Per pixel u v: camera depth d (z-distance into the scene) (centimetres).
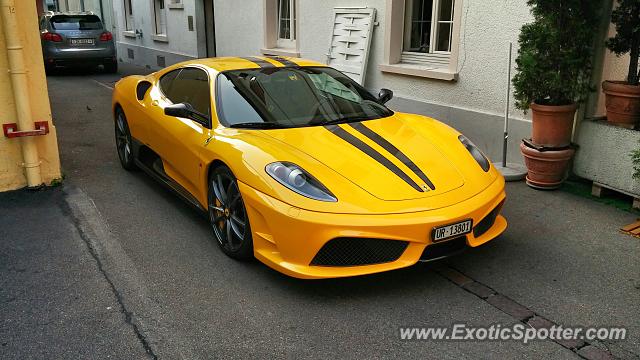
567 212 475
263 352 282
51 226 446
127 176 579
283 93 437
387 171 346
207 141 402
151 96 518
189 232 434
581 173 523
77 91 1179
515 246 408
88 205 493
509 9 591
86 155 661
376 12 771
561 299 334
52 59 1415
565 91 507
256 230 345
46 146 531
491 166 400
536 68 501
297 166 341
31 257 392
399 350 284
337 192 323
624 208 482
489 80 629
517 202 500
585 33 491
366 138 386
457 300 332
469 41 644
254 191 341
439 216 322
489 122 634
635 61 487
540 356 279
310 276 317
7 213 473
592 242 415
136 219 461
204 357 279
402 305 326
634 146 470
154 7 1543
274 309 322
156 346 288
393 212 317
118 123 596
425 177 348
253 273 365
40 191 527
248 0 1090
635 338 295
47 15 1453
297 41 941
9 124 507
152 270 371
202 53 1327
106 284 353
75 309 323
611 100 490
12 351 284
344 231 310
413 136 401
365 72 790
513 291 343
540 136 519
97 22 1463
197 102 450
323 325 306
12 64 489
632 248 405
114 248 405
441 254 338
